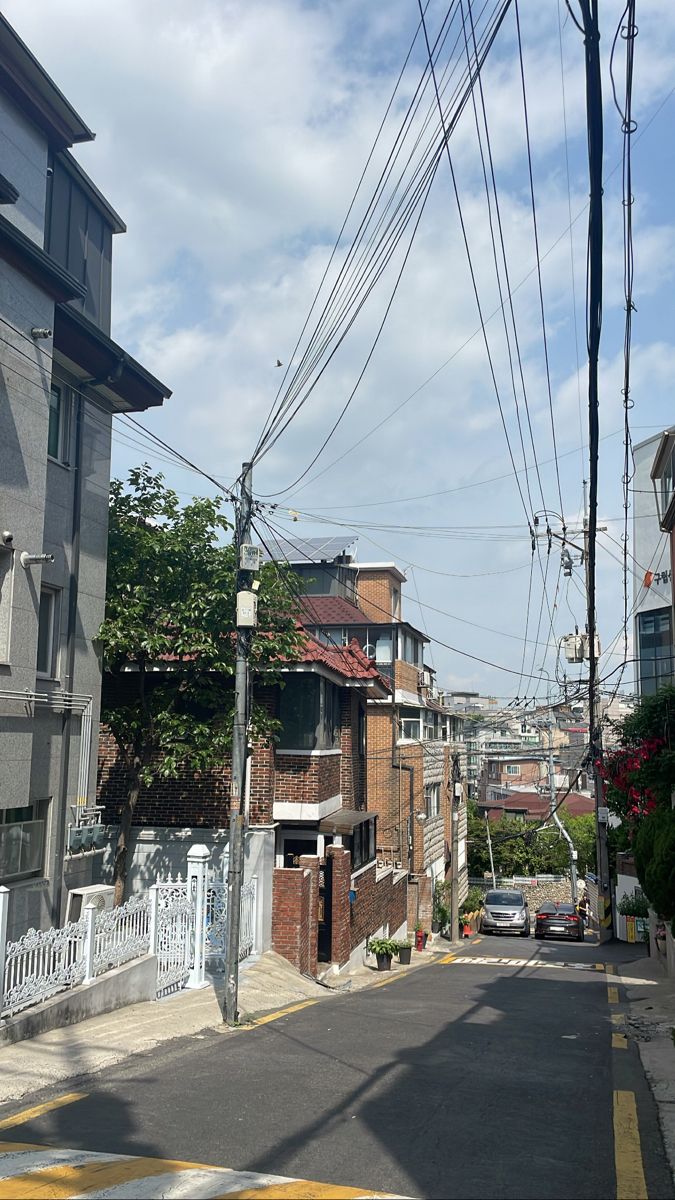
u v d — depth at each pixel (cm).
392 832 3183
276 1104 710
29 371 1164
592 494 1108
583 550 1956
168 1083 778
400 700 3325
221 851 1719
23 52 1163
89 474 1405
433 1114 690
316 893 1800
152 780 1695
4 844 1180
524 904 3838
